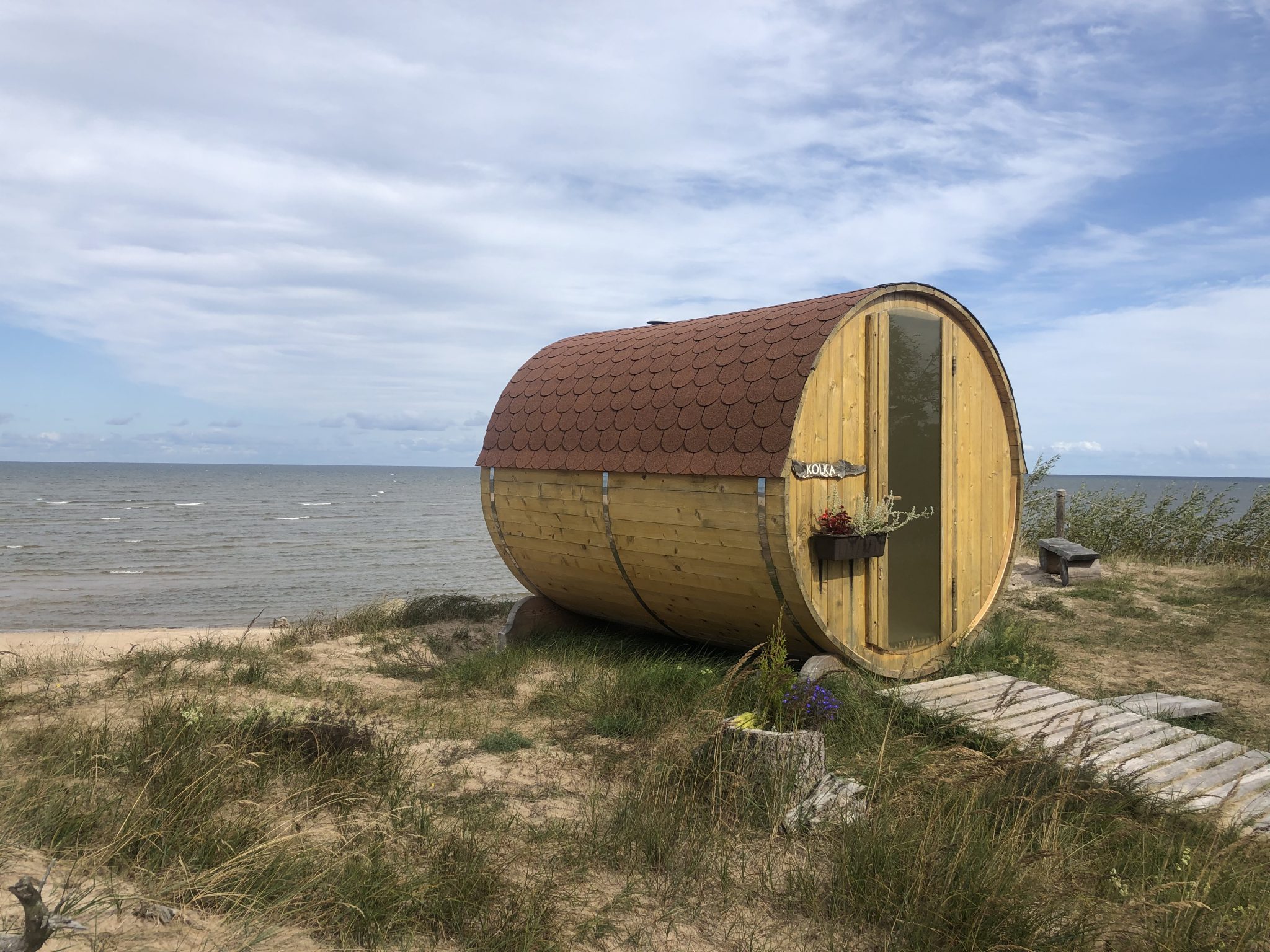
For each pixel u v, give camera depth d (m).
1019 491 9.24
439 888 3.67
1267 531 16.23
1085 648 9.64
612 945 3.50
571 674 8.19
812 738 5.05
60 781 4.50
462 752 5.89
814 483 6.95
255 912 3.37
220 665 8.73
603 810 4.86
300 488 128.50
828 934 3.66
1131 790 4.95
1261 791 5.14
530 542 9.48
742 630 7.94
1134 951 3.47
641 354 8.84
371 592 24.53
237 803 4.42
